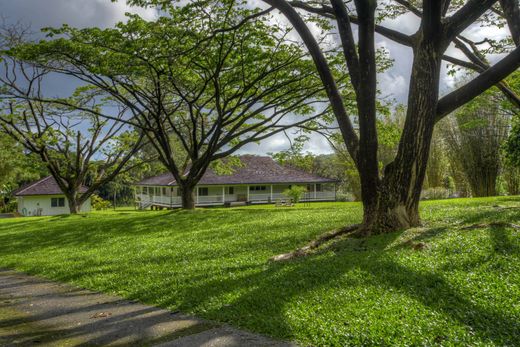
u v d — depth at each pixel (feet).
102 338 15.85
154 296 21.25
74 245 47.42
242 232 42.63
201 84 71.46
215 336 15.06
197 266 27.68
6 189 176.24
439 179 111.14
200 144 80.33
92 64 61.46
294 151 81.97
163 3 43.86
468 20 29.76
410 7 46.24
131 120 98.89
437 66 30.14
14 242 54.49
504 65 28.66
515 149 67.56
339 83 70.08
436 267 19.74
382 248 25.82
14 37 73.05
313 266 23.16
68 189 103.30
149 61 57.88
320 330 14.44
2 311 21.18
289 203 120.16
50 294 24.67
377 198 31.73
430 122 30.37
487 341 12.67
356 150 32.55
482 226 26.89
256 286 20.43
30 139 92.99
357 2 29.81
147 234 50.37
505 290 16.21
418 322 14.25
